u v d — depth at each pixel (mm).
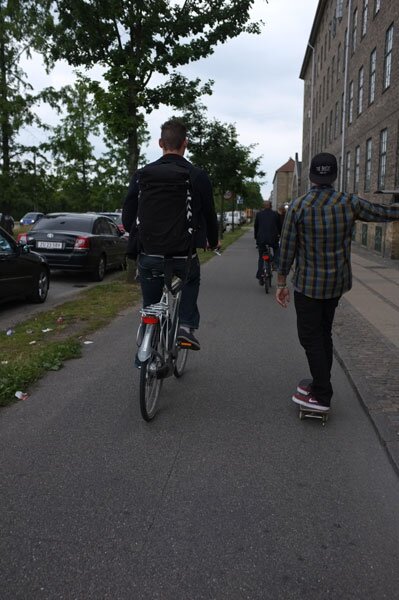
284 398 4887
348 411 4566
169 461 3617
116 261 15156
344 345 6598
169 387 5176
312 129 50031
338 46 34500
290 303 10008
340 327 7711
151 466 3543
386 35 21219
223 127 30172
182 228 4227
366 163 25172
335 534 2809
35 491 3211
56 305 9984
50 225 13750
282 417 4418
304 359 6191
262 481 3357
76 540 2736
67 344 6508
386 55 21266
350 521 2928
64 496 3156
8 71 25328
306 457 3691
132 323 8109
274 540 2754
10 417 4383
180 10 11484
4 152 26609
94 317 8453
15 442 3900
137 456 3686
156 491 3225
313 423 4293
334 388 5168
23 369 5426
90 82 11445
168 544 2713
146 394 4148
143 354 4066
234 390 5098
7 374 5254
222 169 30109
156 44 11508
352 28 29469
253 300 10469
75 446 3838
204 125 30016
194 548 2684
